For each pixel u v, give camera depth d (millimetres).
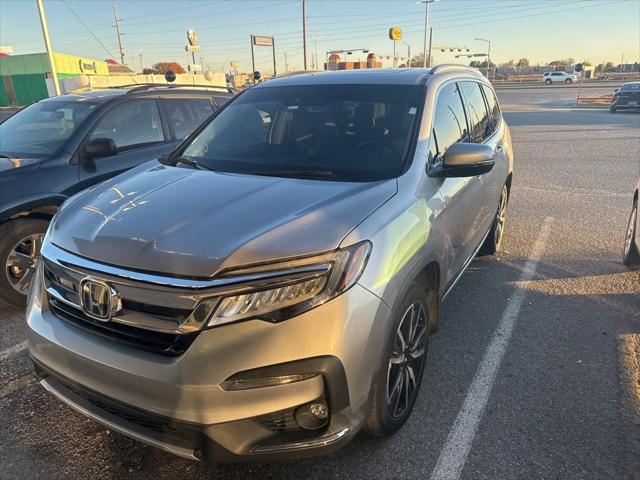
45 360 2385
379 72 3857
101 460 2650
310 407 2104
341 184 2744
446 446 2686
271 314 2004
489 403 3029
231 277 2016
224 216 2354
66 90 22094
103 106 5082
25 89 50688
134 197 2691
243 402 1994
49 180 4387
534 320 4039
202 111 6184
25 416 3002
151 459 2652
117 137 5109
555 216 7031
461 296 4473
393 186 2721
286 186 2723
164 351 2055
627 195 8250
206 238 2180
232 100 4062
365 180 2820
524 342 3713
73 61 51562
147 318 2086
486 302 4355
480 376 3297
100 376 2166
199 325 1995
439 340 3746
